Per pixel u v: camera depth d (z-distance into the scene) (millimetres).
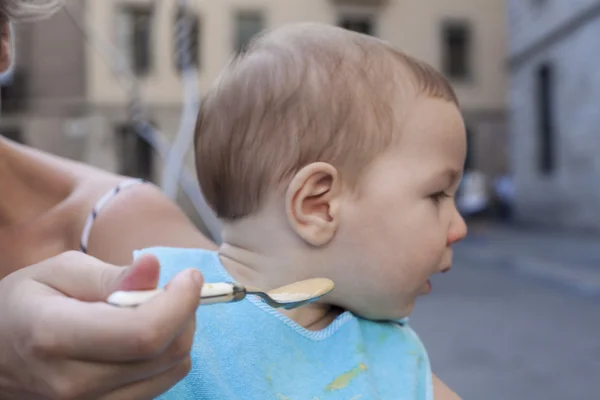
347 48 783
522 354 3486
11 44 891
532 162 11812
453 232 788
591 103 9641
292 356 729
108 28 11906
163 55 12180
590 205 9891
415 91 770
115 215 918
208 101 827
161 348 392
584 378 3064
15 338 404
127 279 398
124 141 12523
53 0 961
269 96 761
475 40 14664
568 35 10219
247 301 745
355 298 763
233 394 687
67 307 395
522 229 11148
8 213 927
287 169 742
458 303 4992
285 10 13648
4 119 12461
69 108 12531
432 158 759
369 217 737
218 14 13180
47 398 405
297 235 740
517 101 12328
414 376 780
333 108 742
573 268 6480
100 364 396
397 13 14328
